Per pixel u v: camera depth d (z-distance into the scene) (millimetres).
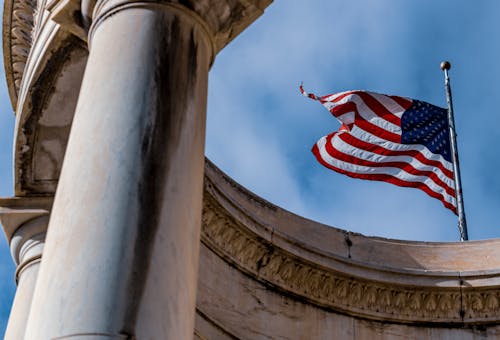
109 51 9047
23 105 13750
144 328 7289
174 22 9328
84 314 7230
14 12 14281
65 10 10531
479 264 19219
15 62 14695
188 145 8680
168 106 8695
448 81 22531
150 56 8953
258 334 16828
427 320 18641
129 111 8523
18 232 14500
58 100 13766
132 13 9289
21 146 14156
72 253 7637
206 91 9461
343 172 20531
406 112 20906
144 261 7609
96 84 8836
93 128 8477
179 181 8344
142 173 8125
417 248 19516
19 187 14422
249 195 18109
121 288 7387
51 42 12742
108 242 7641
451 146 21031
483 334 18453
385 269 18750
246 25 10219
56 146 14250
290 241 17891
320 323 17922
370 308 18594
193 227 8352
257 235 17359
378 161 20562
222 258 16891
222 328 16156
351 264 18578
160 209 7996
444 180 20578
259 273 17453
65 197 8125
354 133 20672
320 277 18234
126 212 7844
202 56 9508
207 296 16141
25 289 14008
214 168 17219
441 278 18828
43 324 7328
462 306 18688
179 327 7668
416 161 20578
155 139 8406
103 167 8141
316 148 20812
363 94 20906
